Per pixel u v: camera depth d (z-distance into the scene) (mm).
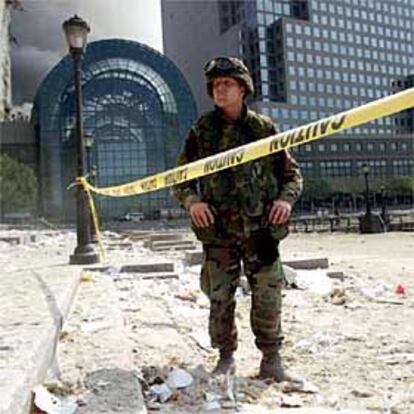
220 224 3447
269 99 116000
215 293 3510
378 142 118312
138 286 7723
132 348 4121
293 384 3373
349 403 3092
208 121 3529
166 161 84688
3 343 3240
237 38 122625
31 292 5328
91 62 82312
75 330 4379
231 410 2922
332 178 111000
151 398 3104
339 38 127250
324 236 28547
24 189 69562
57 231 31734
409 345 4461
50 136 80500
